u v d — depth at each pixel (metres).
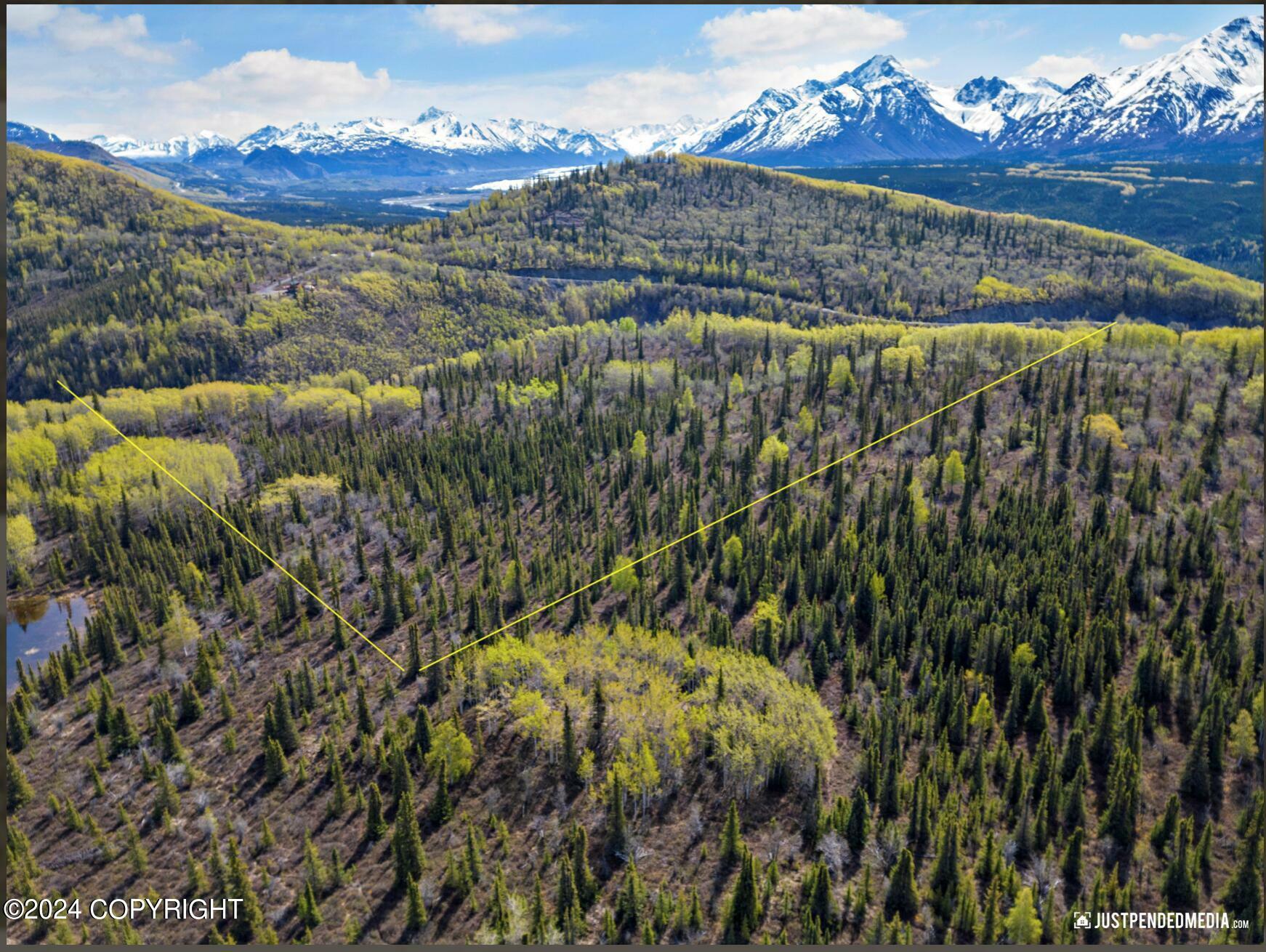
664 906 94.69
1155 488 172.88
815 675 135.62
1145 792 110.44
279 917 97.00
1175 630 138.25
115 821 112.19
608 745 119.69
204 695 139.25
